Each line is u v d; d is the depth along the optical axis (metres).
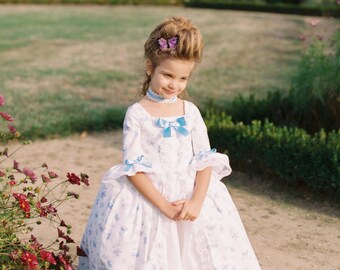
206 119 7.30
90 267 3.55
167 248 3.40
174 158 3.48
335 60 7.62
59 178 6.18
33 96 9.69
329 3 27.62
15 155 6.91
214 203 3.58
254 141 6.41
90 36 17.53
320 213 5.58
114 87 10.73
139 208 3.40
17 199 3.55
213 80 11.57
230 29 19.97
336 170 5.68
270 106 8.02
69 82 11.02
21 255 3.38
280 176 6.19
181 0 29.45
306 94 7.64
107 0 28.16
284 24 21.67
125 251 3.34
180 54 3.30
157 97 3.54
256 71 12.62
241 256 3.57
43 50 14.80
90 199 5.63
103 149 7.35
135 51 15.09
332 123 7.31
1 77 11.23
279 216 5.48
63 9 25.45
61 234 3.75
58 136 7.71
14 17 21.72
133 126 3.49
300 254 4.75
